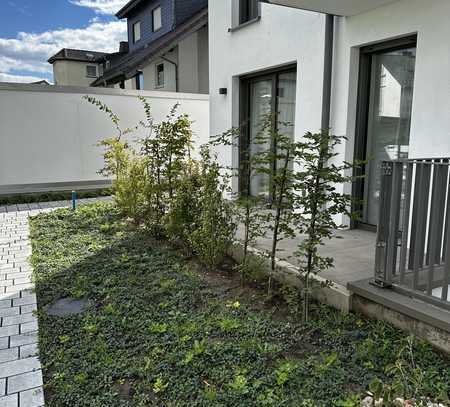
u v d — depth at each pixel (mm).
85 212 6812
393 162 2791
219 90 7395
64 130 9023
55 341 2766
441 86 3756
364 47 4801
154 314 3117
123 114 9539
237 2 6910
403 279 2826
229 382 2250
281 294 3445
